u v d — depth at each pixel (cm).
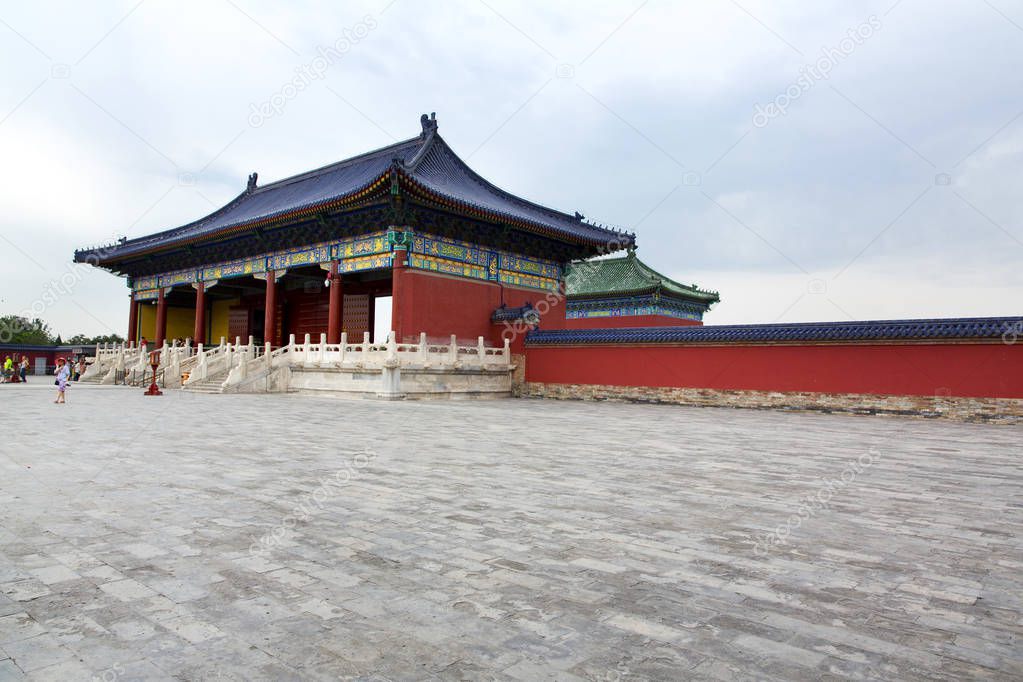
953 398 2611
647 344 3522
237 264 4919
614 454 1491
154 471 1192
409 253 3688
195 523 827
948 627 535
